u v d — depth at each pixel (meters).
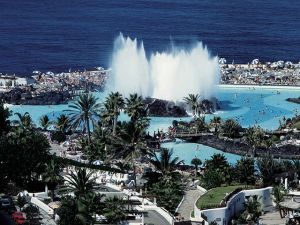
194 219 184.88
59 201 186.75
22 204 182.00
